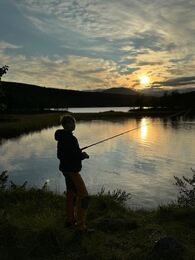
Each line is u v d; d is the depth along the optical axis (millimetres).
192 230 6855
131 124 54125
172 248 5582
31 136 38188
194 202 8742
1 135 39188
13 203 8961
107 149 26844
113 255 5617
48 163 20953
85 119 69250
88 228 6816
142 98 117938
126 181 15852
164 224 7270
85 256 5598
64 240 6195
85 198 6531
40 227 6445
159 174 17312
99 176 16953
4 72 10633
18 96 102438
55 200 9320
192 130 41594
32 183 15367
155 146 28156
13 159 22516
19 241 6016
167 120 62906
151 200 12445
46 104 126250
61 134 6602
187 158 22078
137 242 6230
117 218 7457
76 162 6504
